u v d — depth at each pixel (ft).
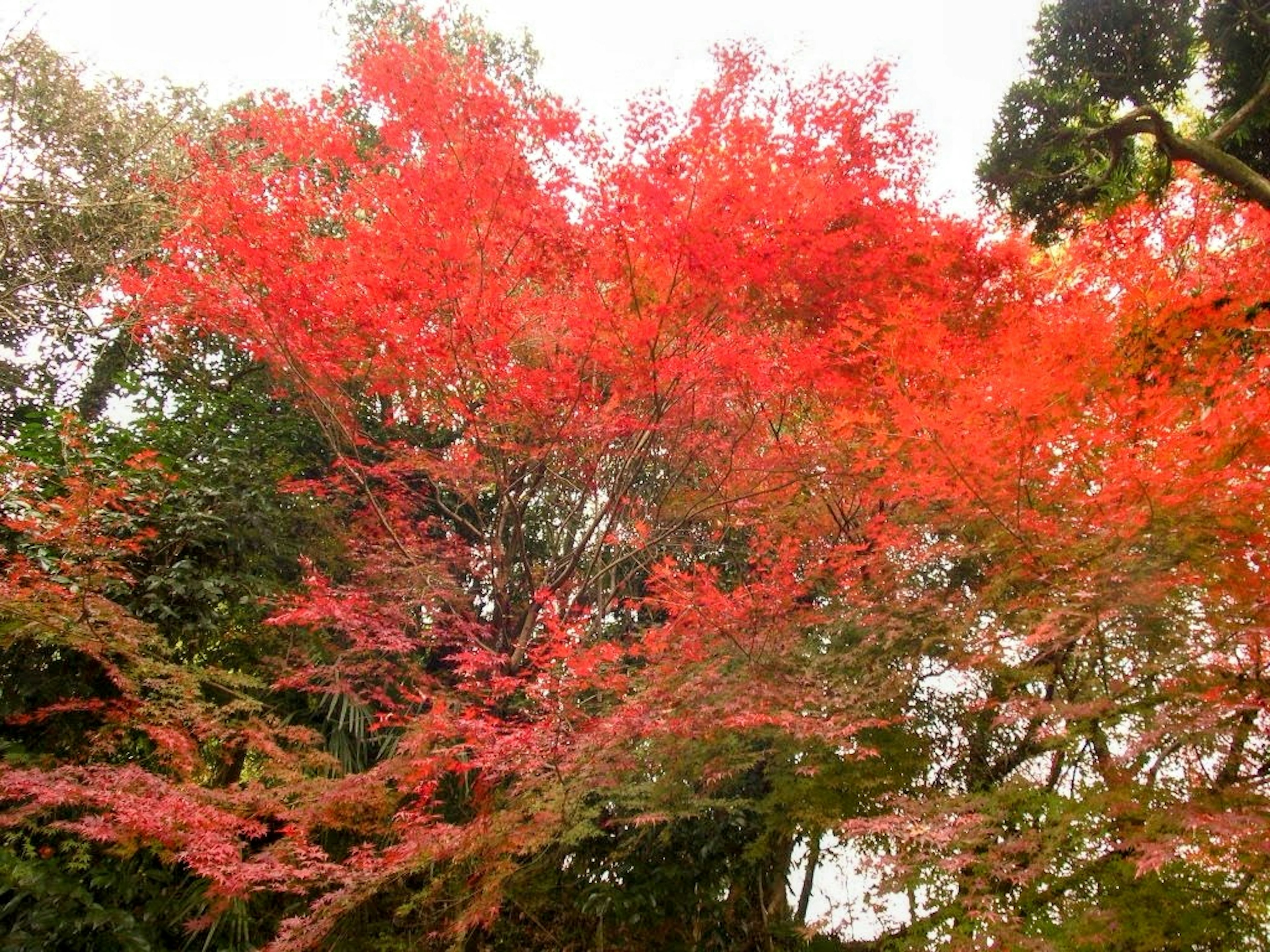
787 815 19.53
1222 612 15.08
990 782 18.56
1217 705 13.46
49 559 20.70
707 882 23.94
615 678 19.75
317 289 20.01
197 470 25.63
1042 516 17.80
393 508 27.02
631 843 22.36
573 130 19.04
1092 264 23.34
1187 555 15.28
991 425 16.60
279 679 23.32
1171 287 20.85
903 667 19.42
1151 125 25.64
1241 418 15.07
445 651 28.91
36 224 29.19
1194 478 14.61
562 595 25.25
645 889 23.48
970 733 19.67
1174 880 13.69
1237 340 20.21
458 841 17.60
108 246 30.07
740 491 24.71
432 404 23.58
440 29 21.71
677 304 20.12
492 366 20.57
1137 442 16.76
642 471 26.14
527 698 22.36
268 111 21.38
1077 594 15.24
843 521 23.67
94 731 21.08
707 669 19.49
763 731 18.60
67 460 22.35
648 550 27.68
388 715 20.61
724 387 21.40
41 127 29.99
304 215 21.31
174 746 18.94
